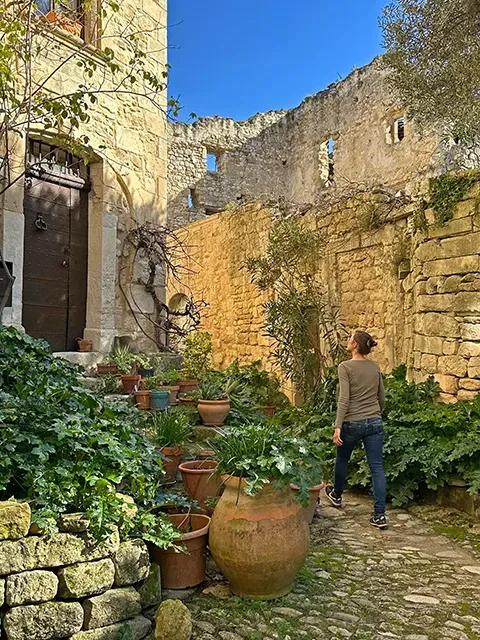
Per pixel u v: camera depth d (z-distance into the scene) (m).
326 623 2.86
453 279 5.94
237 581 3.06
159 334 8.19
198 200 19.69
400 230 7.36
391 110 14.58
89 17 6.96
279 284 9.83
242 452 3.19
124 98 7.51
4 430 2.93
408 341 7.17
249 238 11.39
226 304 12.51
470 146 7.11
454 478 4.89
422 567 3.66
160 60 8.13
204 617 2.88
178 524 3.42
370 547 4.04
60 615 2.53
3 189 5.43
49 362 4.77
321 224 9.16
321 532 4.38
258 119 20.50
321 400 7.70
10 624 2.44
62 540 2.59
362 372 4.71
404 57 6.61
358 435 4.67
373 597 3.19
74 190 7.10
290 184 19.95
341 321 8.66
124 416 4.40
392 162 14.56
